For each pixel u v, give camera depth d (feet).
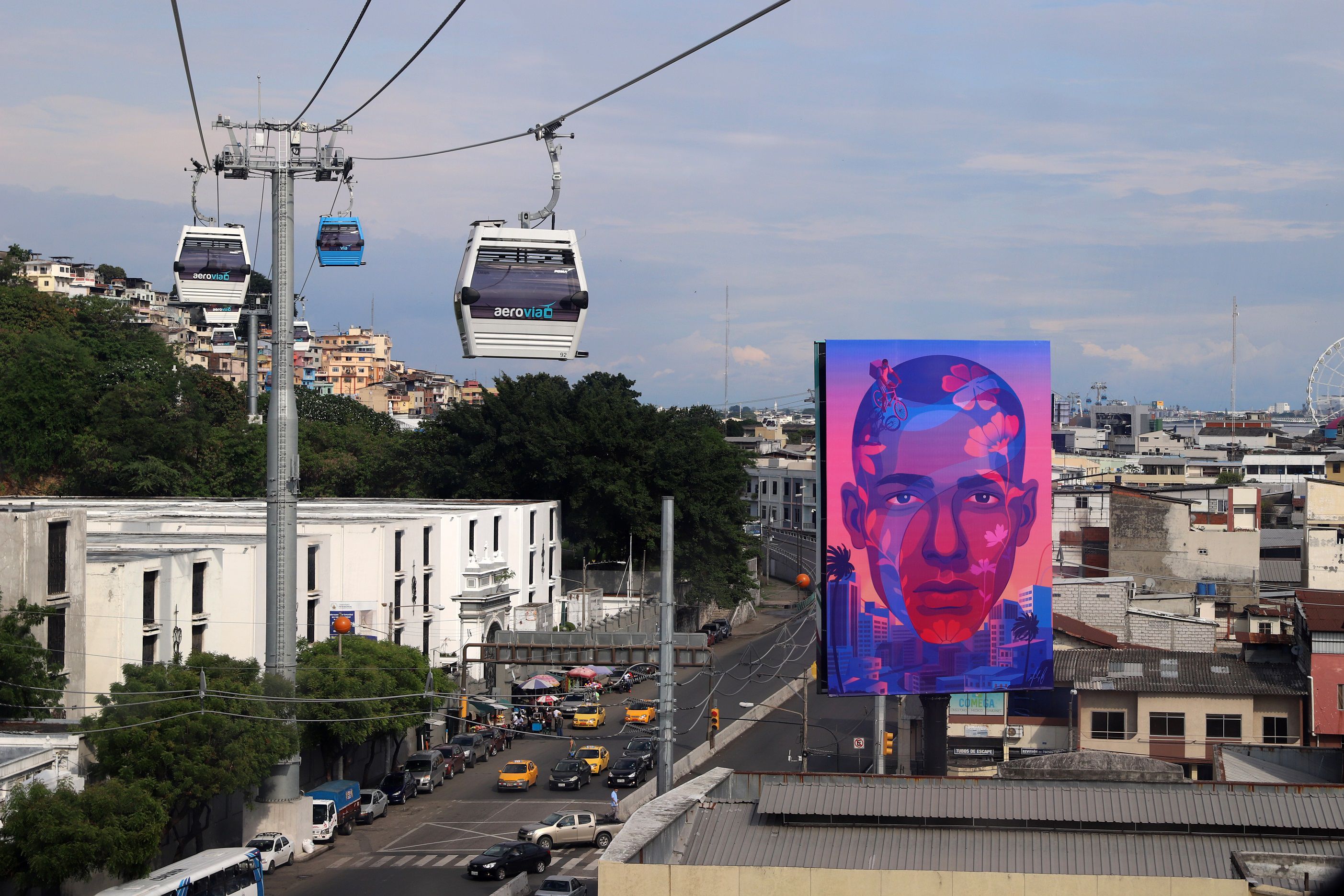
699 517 588.91
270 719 248.73
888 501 281.74
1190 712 311.68
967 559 282.56
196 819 250.16
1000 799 141.90
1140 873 128.77
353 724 295.48
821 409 283.59
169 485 627.46
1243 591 475.72
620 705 456.86
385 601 398.62
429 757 331.77
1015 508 284.82
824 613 280.31
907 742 341.00
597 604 548.72
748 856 135.33
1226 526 485.15
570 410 621.31
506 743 389.80
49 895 199.52
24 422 642.22
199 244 469.57
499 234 179.01
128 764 223.10
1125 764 186.70
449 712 369.91
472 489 599.16
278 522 262.67
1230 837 135.13
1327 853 131.34
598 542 599.57
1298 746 250.98
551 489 592.19
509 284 178.19
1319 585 494.59
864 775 148.87
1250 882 118.93
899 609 280.92
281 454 263.29
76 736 223.30
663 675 200.03
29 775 211.41
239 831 265.54
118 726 225.76
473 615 445.37
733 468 615.98
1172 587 482.69
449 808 311.27
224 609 327.88
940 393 284.41
